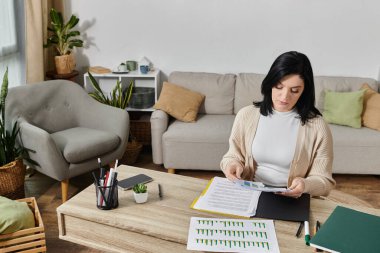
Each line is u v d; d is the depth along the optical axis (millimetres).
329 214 1574
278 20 3908
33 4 3518
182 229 1479
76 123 3447
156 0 3965
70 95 3424
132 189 1805
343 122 3471
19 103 3105
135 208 1635
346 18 3844
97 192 1619
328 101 3584
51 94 3312
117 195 1641
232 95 3834
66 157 2865
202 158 3410
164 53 4109
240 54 4039
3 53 3436
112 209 1624
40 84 3277
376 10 3799
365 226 1379
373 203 3066
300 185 1570
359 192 3242
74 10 4047
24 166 2977
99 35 4102
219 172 3627
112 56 4156
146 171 2010
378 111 3418
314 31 3906
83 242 1637
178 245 1453
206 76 3879
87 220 1607
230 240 1395
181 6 3959
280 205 1609
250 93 3771
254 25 3943
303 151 1724
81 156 2938
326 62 3977
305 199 1650
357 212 1476
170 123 3613
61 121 3361
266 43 3982
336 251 1241
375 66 3947
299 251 1345
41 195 3115
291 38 3947
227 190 1739
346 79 3783
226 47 4035
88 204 1668
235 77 3883
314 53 3963
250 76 3848
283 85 1581
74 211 1611
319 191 1646
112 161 3238
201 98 3762
